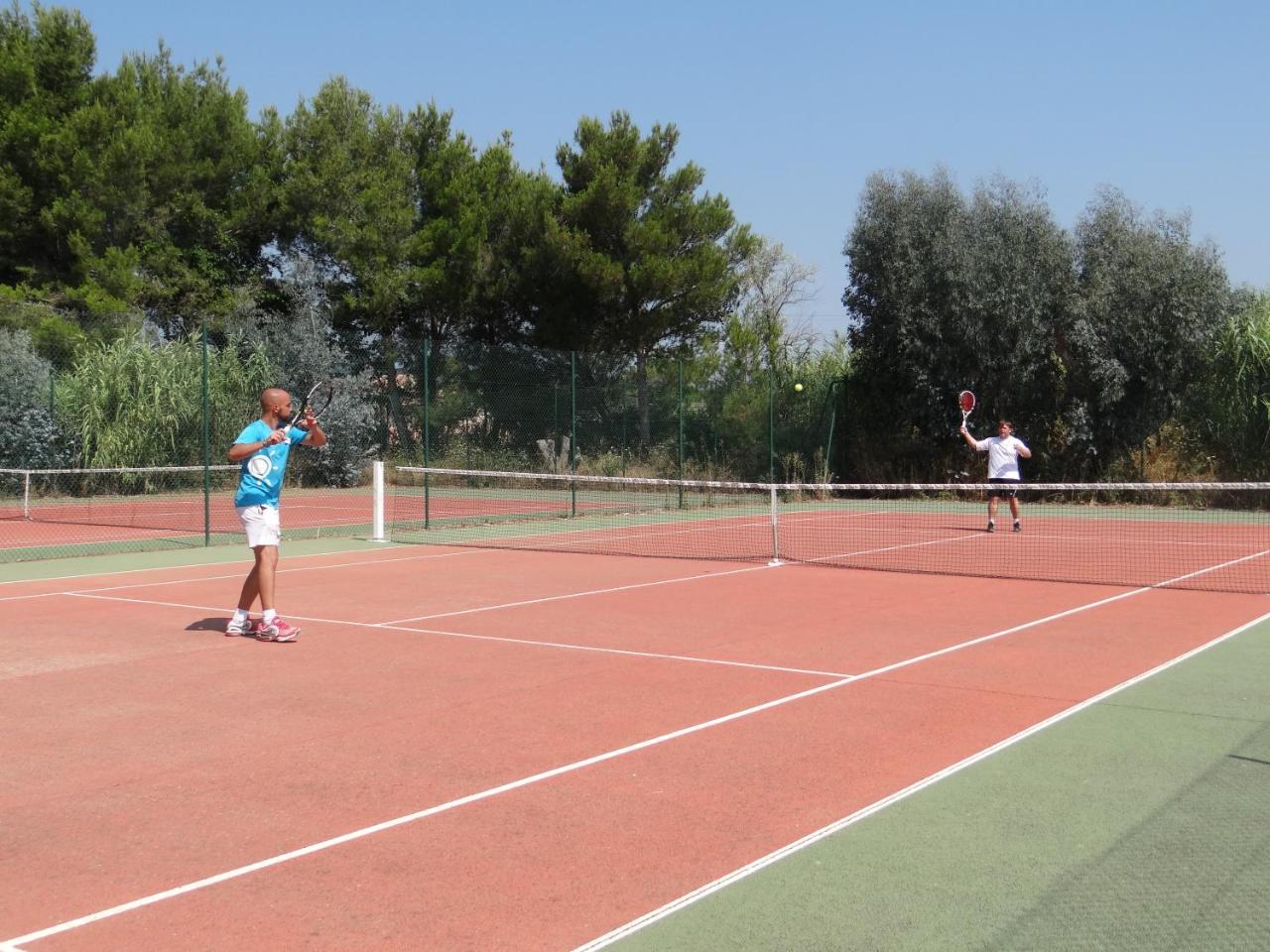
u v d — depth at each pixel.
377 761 5.71
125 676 7.60
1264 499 23.91
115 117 32.44
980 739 6.02
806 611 10.23
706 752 5.81
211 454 26.77
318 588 11.72
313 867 4.37
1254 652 8.33
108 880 4.26
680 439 23.12
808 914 3.91
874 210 28.05
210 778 5.45
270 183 34.78
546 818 4.87
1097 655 8.19
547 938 3.76
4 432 24.41
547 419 24.39
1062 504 26.00
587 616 9.97
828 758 5.70
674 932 3.79
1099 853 4.43
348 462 29.20
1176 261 25.36
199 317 31.94
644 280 30.53
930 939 3.73
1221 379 25.03
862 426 28.81
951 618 9.85
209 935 3.79
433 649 8.51
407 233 33.62
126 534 17.91
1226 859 4.37
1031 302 25.86
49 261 31.80
